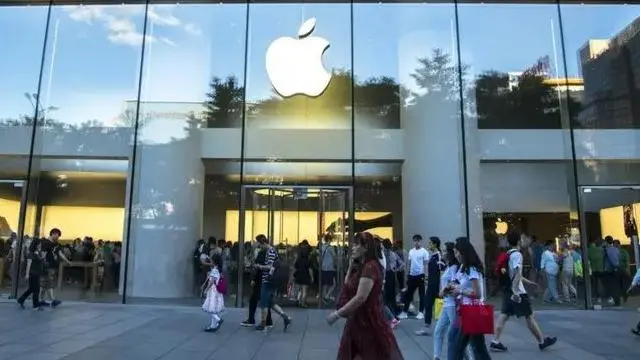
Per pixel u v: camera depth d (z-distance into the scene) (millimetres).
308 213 13719
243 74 14539
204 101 14445
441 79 14547
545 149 14422
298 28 14711
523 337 9070
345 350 4824
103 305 12766
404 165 14219
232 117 14375
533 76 14719
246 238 13539
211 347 8094
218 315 9570
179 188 14070
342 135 14336
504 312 8125
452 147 14281
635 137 14406
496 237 13906
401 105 14445
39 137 14633
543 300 13570
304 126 14328
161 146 14234
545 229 14016
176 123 14359
